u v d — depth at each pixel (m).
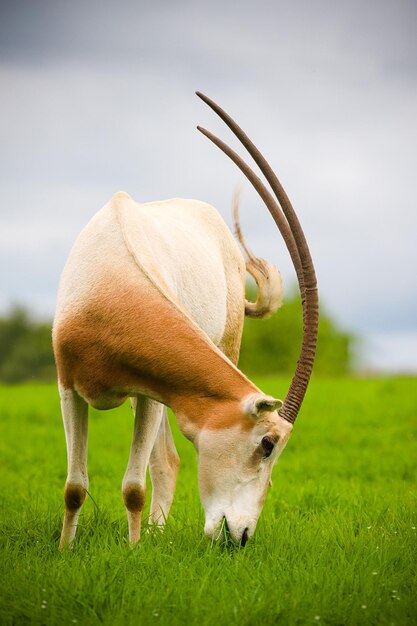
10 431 21.48
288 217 8.95
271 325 91.75
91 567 8.02
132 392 8.85
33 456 17.38
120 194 9.85
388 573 8.27
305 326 8.71
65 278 9.23
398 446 18.64
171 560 8.45
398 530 9.95
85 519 10.10
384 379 40.72
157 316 8.60
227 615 7.11
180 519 10.41
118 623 6.93
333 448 18.50
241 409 8.29
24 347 94.81
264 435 8.25
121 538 9.37
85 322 8.77
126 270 8.85
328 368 95.19
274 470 15.62
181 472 15.49
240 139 9.23
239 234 12.01
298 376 8.64
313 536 9.55
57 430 21.86
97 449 18.58
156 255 9.52
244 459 8.30
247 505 8.31
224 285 11.31
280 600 7.38
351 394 31.11
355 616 7.21
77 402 9.09
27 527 9.86
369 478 15.08
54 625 7.03
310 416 24.20
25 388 36.47
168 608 7.27
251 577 8.02
